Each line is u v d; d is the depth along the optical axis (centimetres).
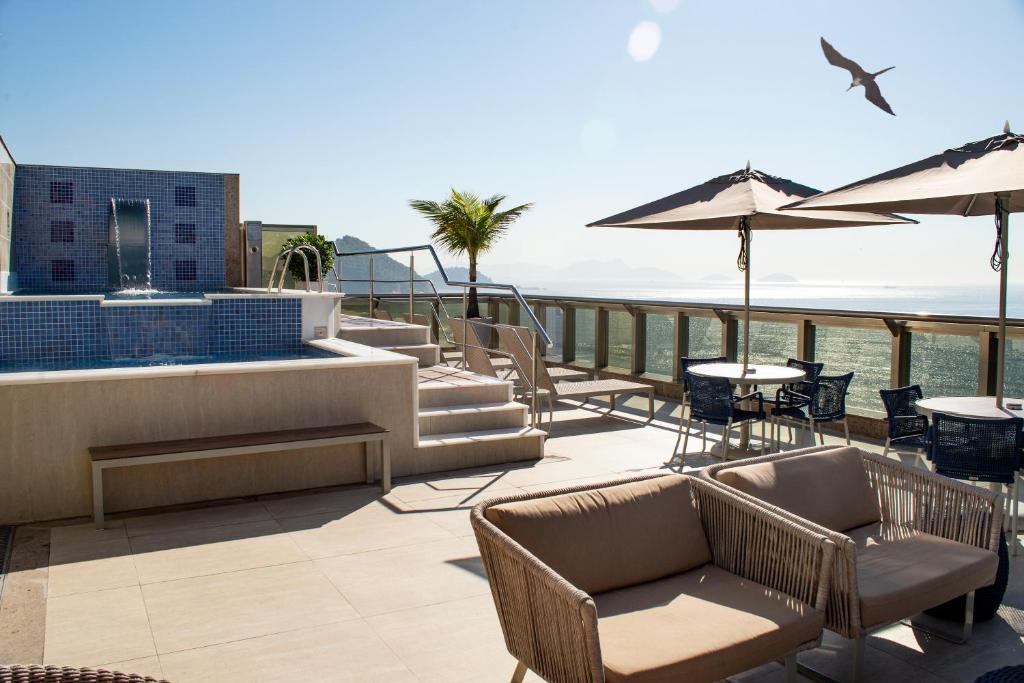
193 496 491
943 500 321
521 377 711
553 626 222
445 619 322
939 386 636
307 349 702
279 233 1227
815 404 600
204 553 399
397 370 554
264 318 690
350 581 362
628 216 641
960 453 405
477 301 1198
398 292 1061
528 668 251
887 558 295
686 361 650
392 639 304
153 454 446
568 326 1070
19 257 1024
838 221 632
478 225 1291
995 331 589
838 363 721
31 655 287
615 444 676
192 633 307
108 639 301
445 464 578
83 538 423
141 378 474
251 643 299
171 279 1113
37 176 1030
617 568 265
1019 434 393
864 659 293
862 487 337
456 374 730
